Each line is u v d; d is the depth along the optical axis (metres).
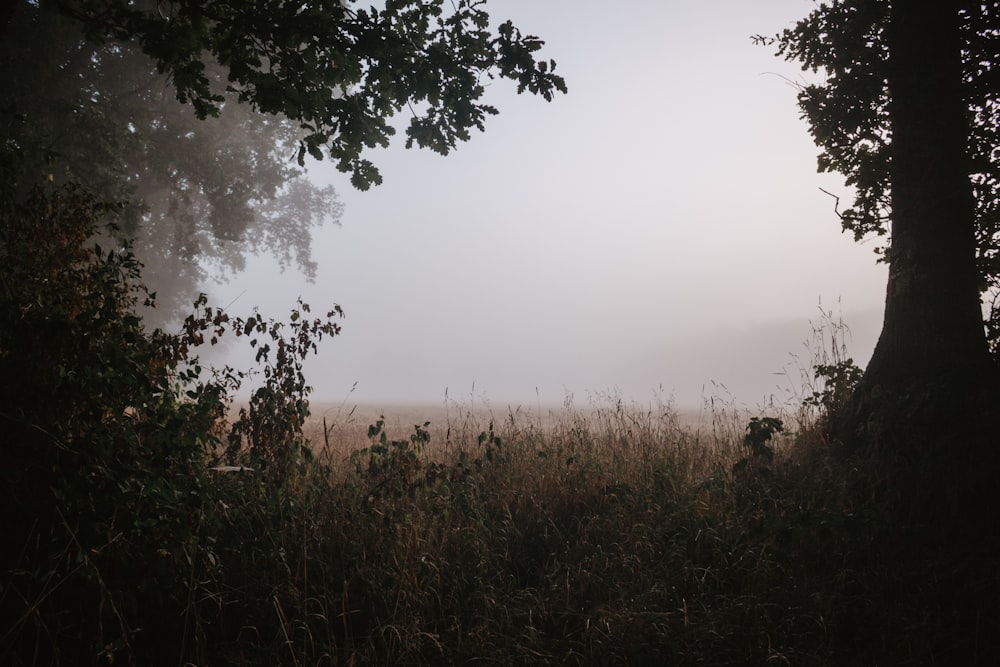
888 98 7.32
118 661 3.28
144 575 3.40
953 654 3.60
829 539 4.50
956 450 5.43
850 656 3.63
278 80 6.33
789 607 3.94
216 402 4.80
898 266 6.63
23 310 4.10
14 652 2.89
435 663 3.59
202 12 5.77
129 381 3.77
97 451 3.56
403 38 6.64
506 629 3.82
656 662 3.50
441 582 4.30
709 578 4.36
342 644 3.71
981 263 6.94
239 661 3.38
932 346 6.22
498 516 5.54
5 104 17.08
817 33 7.80
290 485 5.46
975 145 6.79
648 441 7.24
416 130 6.99
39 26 17.73
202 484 3.96
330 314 5.92
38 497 3.52
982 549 4.47
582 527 5.17
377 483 5.50
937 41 6.62
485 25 6.64
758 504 5.30
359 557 4.48
